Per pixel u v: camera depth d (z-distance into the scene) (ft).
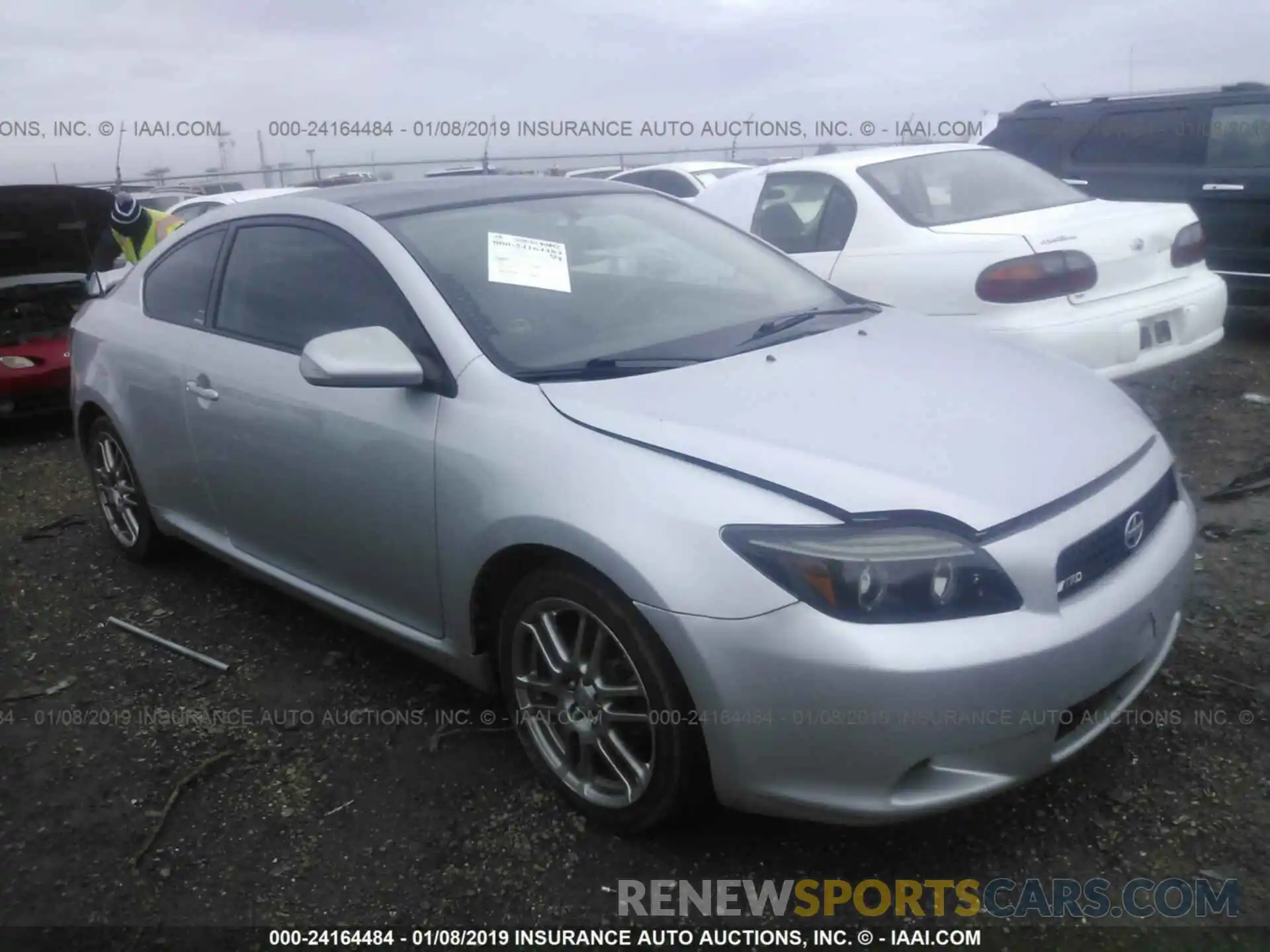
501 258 11.05
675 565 8.03
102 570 15.71
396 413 10.14
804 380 9.62
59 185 22.67
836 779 7.84
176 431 13.21
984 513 7.93
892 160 20.18
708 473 8.27
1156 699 10.73
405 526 10.19
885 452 8.41
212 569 15.49
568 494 8.64
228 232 13.15
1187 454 17.92
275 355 11.69
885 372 9.94
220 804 10.08
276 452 11.53
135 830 9.79
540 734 9.73
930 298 17.49
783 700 7.76
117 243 24.31
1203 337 18.28
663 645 8.25
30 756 11.07
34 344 24.18
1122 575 8.61
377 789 10.14
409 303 10.38
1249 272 25.32
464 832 9.47
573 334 10.40
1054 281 16.61
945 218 18.78
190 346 12.96
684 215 13.46
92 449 15.80
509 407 9.41
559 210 12.30
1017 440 8.80
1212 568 13.51
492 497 9.18
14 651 13.41
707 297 11.71
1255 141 24.88
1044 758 8.17
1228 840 8.83
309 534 11.53
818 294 12.69
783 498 8.00
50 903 8.93
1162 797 9.36
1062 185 20.72
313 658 12.71
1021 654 7.69
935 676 7.49
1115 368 17.03
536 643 9.43
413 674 12.20
